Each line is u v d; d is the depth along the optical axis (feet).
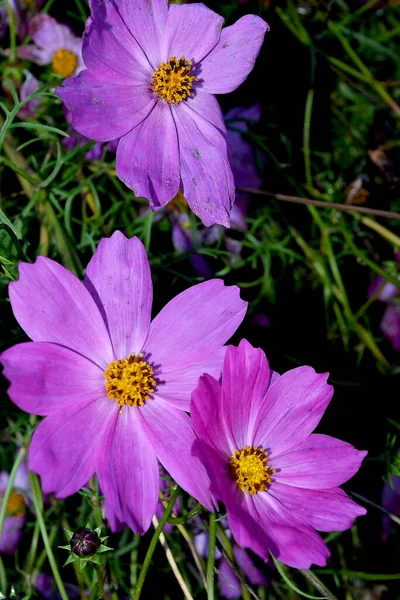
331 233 1.48
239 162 1.43
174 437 0.99
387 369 1.42
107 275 1.01
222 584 1.30
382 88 1.51
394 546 1.36
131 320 1.02
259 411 1.02
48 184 1.27
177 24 1.12
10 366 0.94
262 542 0.94
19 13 1.36
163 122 1.12
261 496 1.01
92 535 0.99
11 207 1.37
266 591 1.31
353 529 1.36
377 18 1.58
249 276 1.44
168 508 1.02
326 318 1.42
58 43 1.37
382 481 1.37
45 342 0.97
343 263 1.49
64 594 1.14
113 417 0.99
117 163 1.07
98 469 0.95
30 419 1.25
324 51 1.56
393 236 1.45
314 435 1.04
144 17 1.11
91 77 1.07
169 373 1.02
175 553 1.30
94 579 1.23
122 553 1.23
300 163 1.51
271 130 1.49
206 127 1.13
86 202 1.40
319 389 1.03
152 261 1.34
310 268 1.47
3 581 1.20
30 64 1.38
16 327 1.29
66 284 0.99
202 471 0.97
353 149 1.52
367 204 1.49
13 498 1.29
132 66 1.11
